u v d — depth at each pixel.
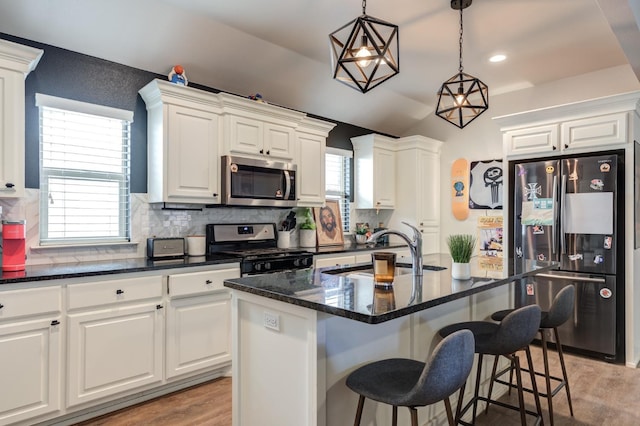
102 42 2.84
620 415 2.45
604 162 3.30
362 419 1.68
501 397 2.71
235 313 1.86
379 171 4.80
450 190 5.05
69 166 2.84
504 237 3.92
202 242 3.30
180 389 2.76
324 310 1.41
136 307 2.51
